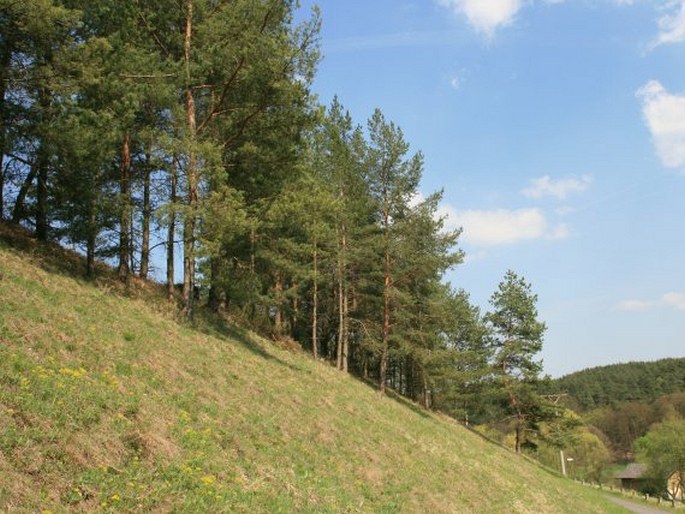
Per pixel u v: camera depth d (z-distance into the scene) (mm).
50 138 15289
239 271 22062
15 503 6008
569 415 46156
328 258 31469
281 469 10875
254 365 18125
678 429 62594
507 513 16906
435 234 32344
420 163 31766
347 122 32812
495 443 43031
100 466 7445
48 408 7879
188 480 8227
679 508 46531
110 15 17234
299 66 19562
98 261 20953
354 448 15047
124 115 16578
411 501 13180
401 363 47875
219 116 20375
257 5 18719
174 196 19297
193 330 18188
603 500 36625
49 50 15859
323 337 42719
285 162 21156
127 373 11438
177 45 19969
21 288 12984
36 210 18547
